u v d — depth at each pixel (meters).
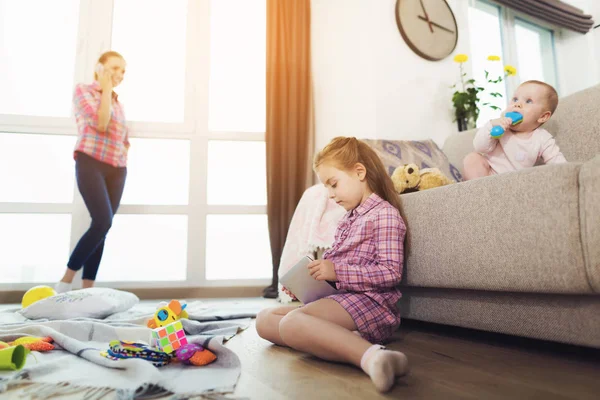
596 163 0.77
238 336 1.22
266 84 2.87
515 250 0.90
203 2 3.02
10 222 2.63
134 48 2.93
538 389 0.70
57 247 2.67
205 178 2.87
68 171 2.74
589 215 0.78
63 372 0.78
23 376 0.74
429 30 2.95
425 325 1.44
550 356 0.95
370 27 2.81
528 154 1.47
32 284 2.57
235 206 2.87
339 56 2.99
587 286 0.79
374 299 0.98
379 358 0.70
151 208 2.77
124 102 2.88
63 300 1.56
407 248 1.20
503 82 3.40
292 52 2.91
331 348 0.84
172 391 0.67
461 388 0.71
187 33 2.98
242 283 2.79
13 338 1.09
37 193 2.70
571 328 0.88
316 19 3.06
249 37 3.12
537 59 3.70
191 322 1.30
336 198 1.12
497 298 1.04
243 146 3.01
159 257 2.79
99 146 2.22
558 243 0.82
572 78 3.70
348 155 1.11
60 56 2.82
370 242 1.04
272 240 2.68
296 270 1.01
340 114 2.94
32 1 2.81
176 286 2.72
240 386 0.71
